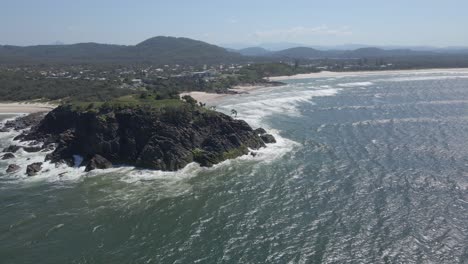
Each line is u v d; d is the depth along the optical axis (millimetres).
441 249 54188
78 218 64375
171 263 51656
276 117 143375
